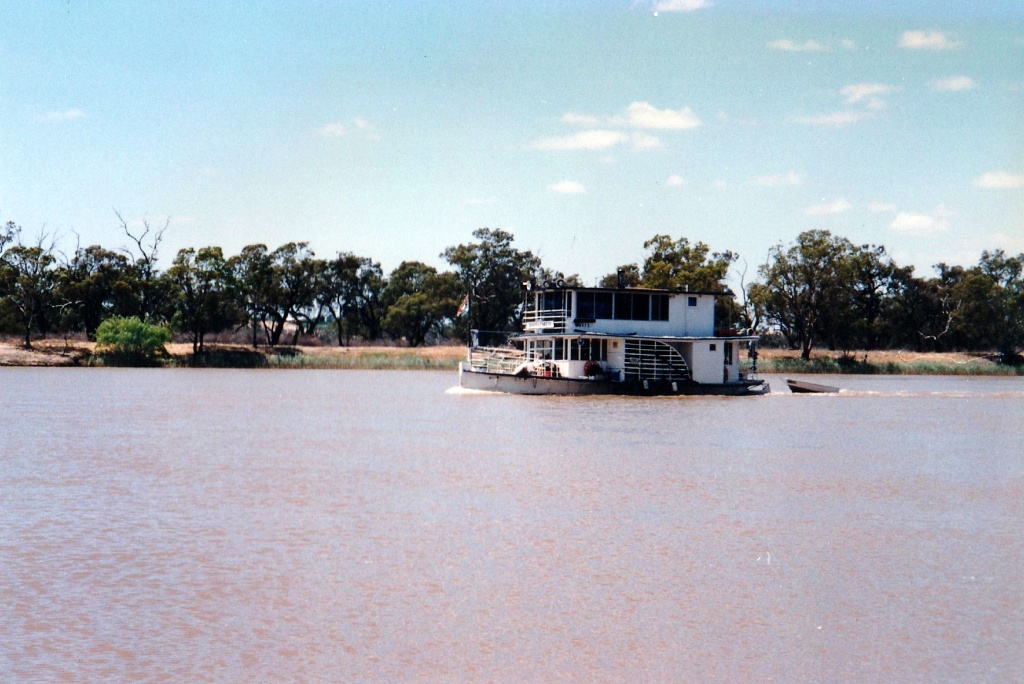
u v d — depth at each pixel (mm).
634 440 59781
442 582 28922
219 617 25938
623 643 24562
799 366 164125
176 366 154000
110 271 166625
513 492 42344
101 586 28234
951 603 27516
